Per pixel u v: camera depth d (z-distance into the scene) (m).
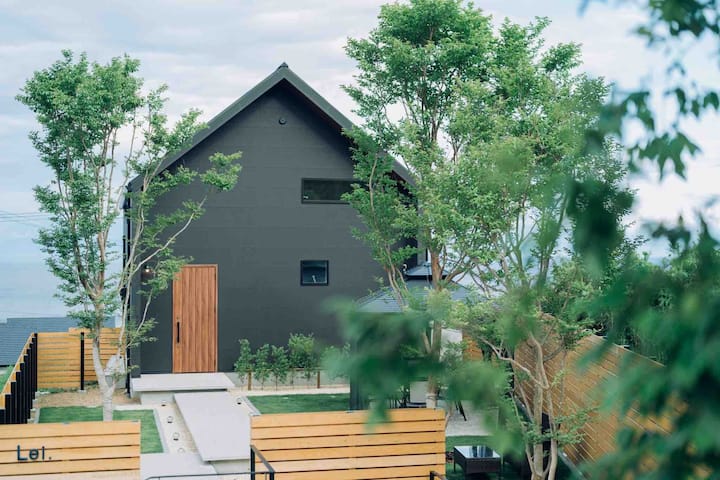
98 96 16.50
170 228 20.66
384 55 15.39
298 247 21.30
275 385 20.56
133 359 20.23
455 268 14.87
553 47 12.05
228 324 21.00
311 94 20.61
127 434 11.87
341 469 11.98
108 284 17.66
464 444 14.77
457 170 11.26
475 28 15.61
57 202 16.67
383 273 21.59
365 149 16.03
